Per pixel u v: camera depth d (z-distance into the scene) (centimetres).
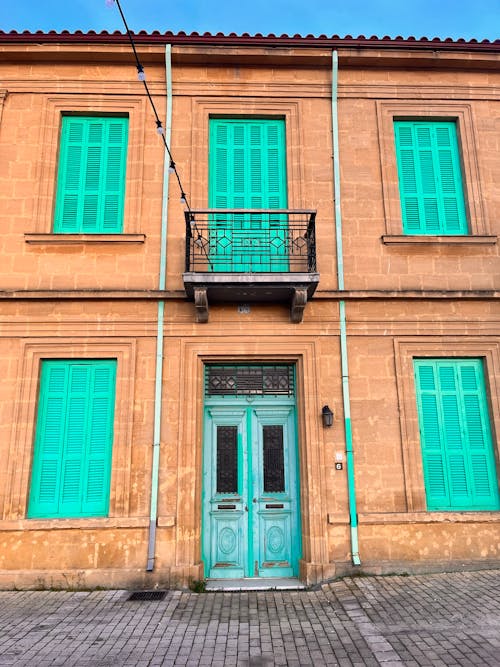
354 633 529
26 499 708
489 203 848
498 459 759
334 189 834
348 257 812
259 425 786
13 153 823
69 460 733
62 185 834
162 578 687
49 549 691
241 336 778
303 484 740
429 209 855
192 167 829
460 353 791
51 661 472
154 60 856
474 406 786
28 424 729
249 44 844
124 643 511
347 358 777
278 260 810
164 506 714
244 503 756
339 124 862
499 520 732
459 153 875
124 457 723
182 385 754
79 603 625
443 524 727
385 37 855
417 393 784
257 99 863
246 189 848
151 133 844
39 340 759
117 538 699
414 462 747
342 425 754
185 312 780
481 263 822
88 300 774
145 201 819
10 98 844
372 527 721
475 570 714
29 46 836
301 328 784
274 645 506
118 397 746
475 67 880
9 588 674
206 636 528
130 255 795
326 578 696
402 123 880
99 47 838
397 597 623
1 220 798
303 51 855
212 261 789
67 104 847
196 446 739
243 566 734
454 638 508
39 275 782
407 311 798
